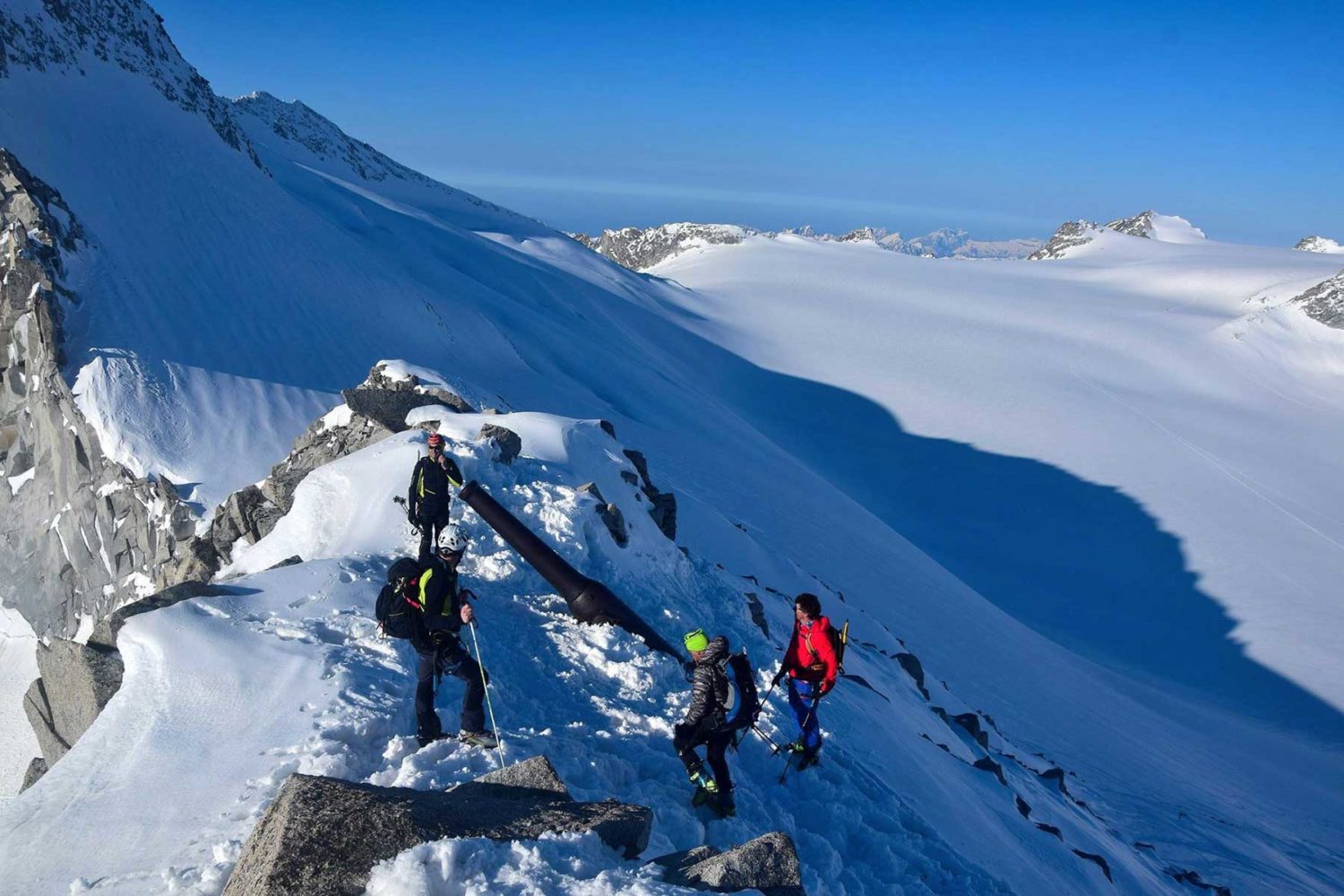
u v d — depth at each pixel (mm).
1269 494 76688
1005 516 70750
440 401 16859
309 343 39531
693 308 136375
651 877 4684
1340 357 119312
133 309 33906
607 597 10289
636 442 44656
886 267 188750
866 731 11148
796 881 4953
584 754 7105
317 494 12352
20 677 28828
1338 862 23812
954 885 7832
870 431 89188
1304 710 44188
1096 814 19078
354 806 4543
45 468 30812
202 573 15367
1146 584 59469
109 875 5176
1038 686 32562
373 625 8312
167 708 6859
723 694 7082
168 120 52312
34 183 35469
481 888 4168
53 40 50406
